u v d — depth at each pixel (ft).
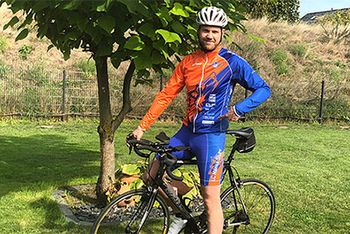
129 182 15.88
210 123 10.77
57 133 32.78
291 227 14.94
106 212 11.53
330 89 45.47
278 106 42.75
